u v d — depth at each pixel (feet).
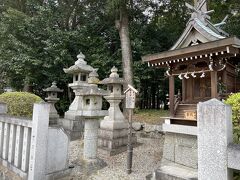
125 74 38.11
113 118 23.09
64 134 12.94
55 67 42.09
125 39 39.19
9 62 40.24
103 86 41.50
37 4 45.68
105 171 16.49
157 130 29.27
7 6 47.62
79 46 44.57
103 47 44.55
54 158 12.28
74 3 46.65
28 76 41.09
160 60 18.80
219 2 40.42
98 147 22.48
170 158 17.01
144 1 42.47
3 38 41.96
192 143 15.52
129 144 16.52
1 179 13.58
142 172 16.40
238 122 10.68
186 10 43.47
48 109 11.91
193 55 16.58
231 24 40.42
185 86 20.25
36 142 11.25
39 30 42.24
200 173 7.40
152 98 56.08
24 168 11.90
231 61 19.02
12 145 13.41
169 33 49.14
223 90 17.51
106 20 46.88
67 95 46.32
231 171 6.98
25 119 12.50
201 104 7.61
